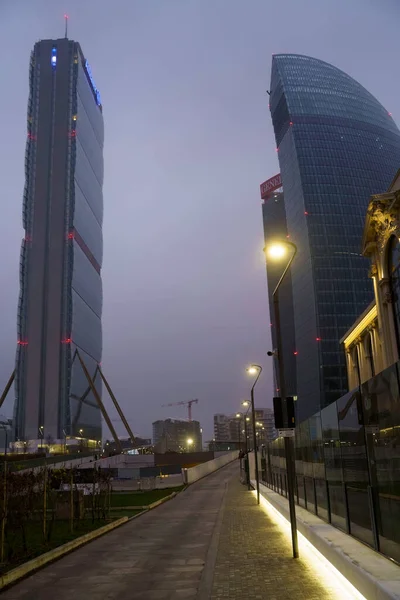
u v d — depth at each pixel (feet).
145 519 82.48
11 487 48.47
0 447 567.59
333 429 48.19
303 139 606.96
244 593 32.14
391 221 135.13
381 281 143.33
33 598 33.40
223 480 206.49
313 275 531.50
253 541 53.83
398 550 30.14
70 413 636.48
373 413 34.96
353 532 41.09
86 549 53.16
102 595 33.78
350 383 213.66
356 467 39.75
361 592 29.19
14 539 51.21
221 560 43.83
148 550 51.72
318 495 56.95
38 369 645.51
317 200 567.59
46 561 46.03
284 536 56.39
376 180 601.62
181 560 45.68
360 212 570.46
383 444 32.86
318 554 42.14
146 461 354.74
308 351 528.22
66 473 91.61
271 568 39.42
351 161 600.80
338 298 524.93
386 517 32.50
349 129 626.23
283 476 88.02
